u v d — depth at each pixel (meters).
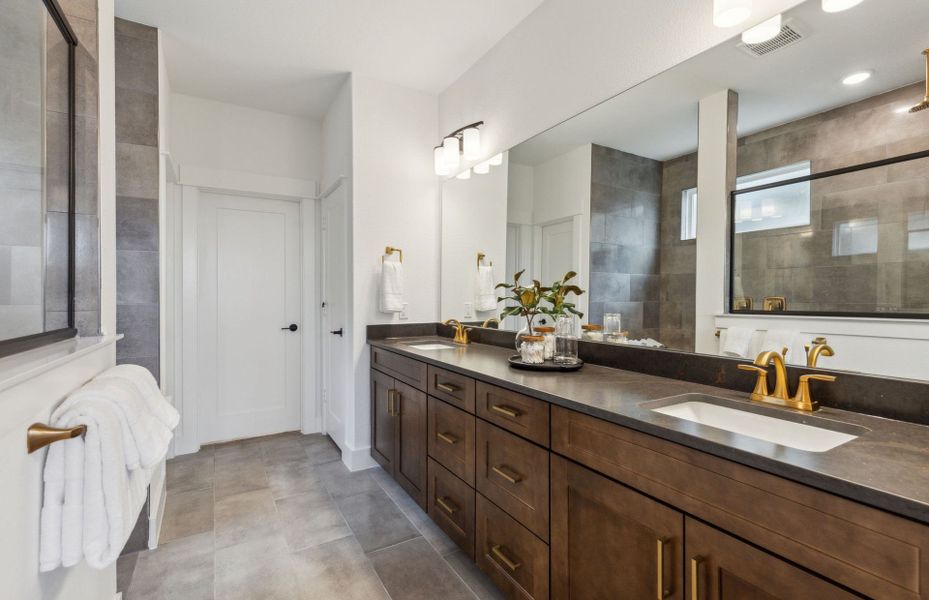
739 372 1.37
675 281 1.57
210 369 3.25
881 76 1.08
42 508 0.78
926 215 1.00
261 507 2.30
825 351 1.18
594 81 1.85
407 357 2.28
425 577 1.74
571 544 1.24
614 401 1.22
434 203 3.05
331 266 3.26
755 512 0.82
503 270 2.44
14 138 1.03
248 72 2.77
